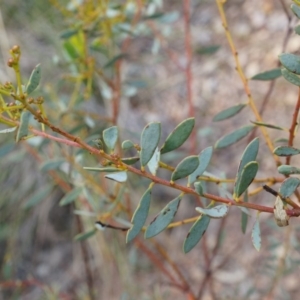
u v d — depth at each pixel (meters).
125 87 0.76
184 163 0.36
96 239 1.07
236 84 1.26
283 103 1.16
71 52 0.60
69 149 0.62
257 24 1.35
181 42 1.38
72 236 1.12
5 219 1.14
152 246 1.06
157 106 1.29
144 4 0.66
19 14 1.35
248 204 0.37
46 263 1.12
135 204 1.05
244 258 0.98
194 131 0.67
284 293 0.73
